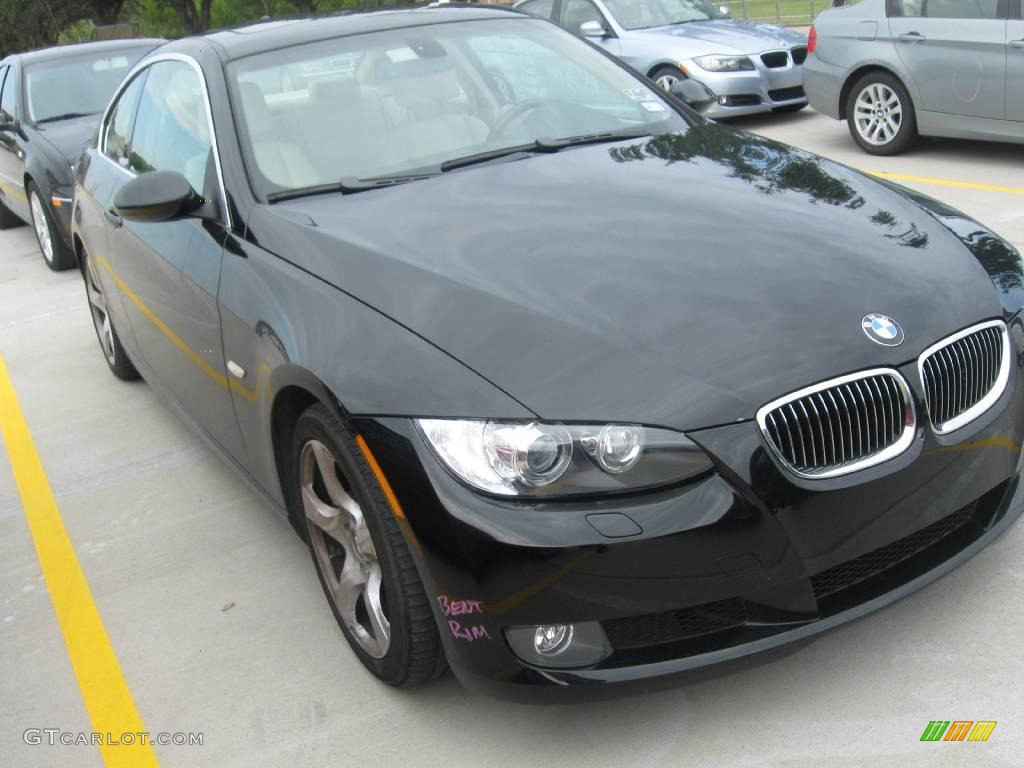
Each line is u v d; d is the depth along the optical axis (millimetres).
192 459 4398
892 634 2697
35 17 39438
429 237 2814
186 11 37281
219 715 2752
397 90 3588
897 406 2377
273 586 3336
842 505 2287
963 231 2957
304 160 3318
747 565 2213
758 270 2545
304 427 2682
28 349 6246
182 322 3520
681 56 9781
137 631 3195
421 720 2613
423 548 2262
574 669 2244
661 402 2193
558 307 2422
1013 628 2650
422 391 2311
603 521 2135
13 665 3119
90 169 4867
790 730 2418
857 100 8344
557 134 3564
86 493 4230
